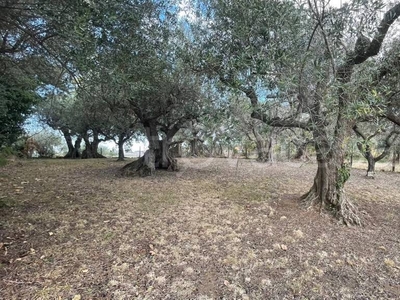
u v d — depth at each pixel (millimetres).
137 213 4188
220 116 4211
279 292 2186
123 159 15055
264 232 3527
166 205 4734
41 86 5133
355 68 3012
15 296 1979
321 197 4469
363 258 2852
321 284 2322
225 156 15883
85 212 4129
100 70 2732
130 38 2842
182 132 11664
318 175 4586
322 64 2572
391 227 3914
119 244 2998
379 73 3193
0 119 7371
